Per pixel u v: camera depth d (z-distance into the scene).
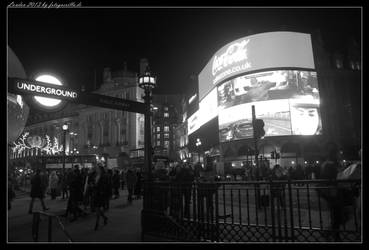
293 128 50.12
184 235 7.08
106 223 9.72
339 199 6.40
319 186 6.70
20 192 27.06
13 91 7.59
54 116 121.12
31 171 38.53
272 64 52.97
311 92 52.66
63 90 8.62
